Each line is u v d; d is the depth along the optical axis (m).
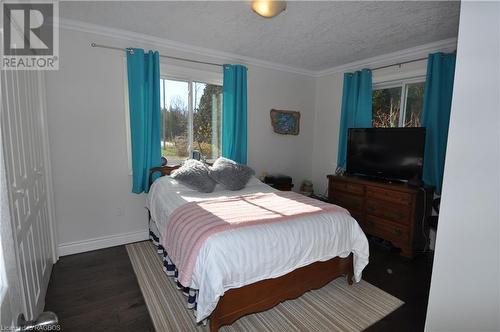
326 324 1.87
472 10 0.61
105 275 2.43
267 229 1.82
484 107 0.59
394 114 3.63
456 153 0.65
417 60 3.25
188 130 3.53
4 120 1.23
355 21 2.54
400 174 3.16
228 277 1.59
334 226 2.10
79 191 2.85
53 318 0.70
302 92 4.45
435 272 0.72
